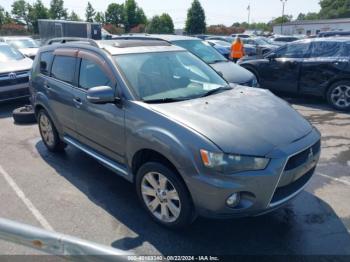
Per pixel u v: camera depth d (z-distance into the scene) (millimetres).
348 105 7520
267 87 9016
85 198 3955
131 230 3328
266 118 3238
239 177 2748
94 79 4020
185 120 3059
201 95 3781
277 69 8617
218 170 2758
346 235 3193
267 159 2797
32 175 4594
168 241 3150
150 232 3289
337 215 3516
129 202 3854
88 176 4535
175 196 3129
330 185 4172
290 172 2912
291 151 2900
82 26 23500
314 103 8414
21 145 5762
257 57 9469
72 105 4336
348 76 7367
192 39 8781
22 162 5039
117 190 4137
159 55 4203
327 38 7941
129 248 3070
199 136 2861
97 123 3908
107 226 3404
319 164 4797
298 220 3436
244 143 2832
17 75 8055
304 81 8180
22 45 16172
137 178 3453
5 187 4266
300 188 3156
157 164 3174
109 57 3867
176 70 4141
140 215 3586
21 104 8766
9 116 7648
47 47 5250
